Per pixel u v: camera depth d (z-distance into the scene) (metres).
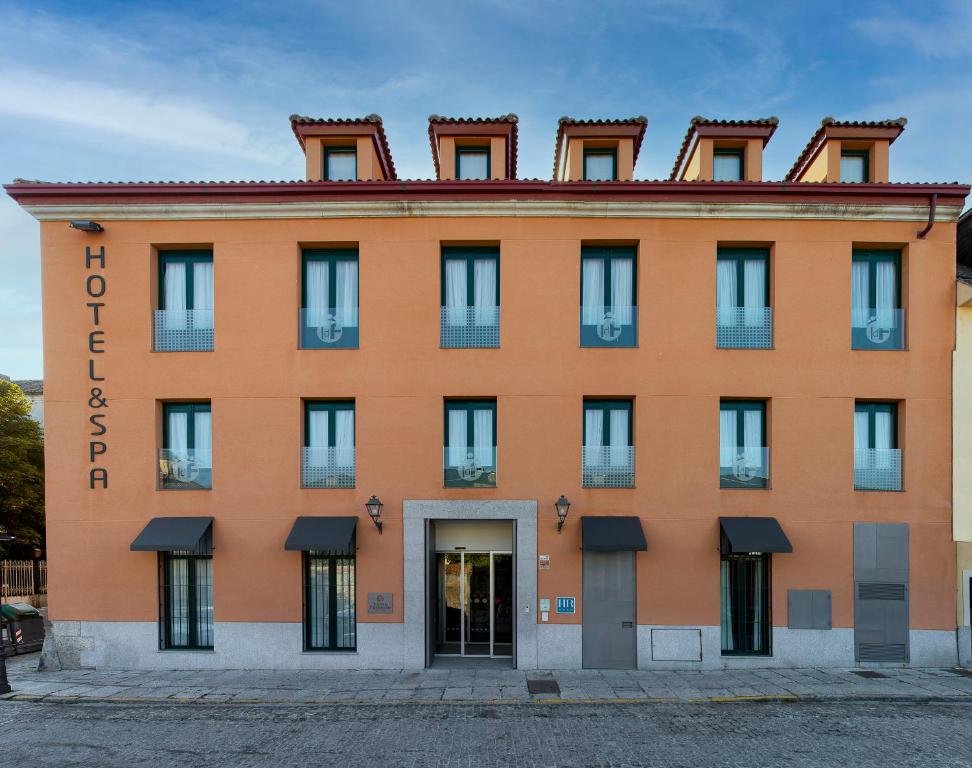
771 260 12.88
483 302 13.15
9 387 25.56
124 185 12.56
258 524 12.58
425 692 10.98
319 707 10.40
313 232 12.85
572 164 13.79
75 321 12.84
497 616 13.40
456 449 12.85
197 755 8.60
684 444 12.55
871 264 13.04
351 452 12.83
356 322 13.08
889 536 12.39
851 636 12.25
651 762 8.25
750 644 12.57
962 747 8.67
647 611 12.32
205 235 12.87
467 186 12.52
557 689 11.08
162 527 12.34
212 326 12.98
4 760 8.50
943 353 12.59
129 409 12.73
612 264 13.10
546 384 12.64
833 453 12.48
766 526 12.19
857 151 13.77
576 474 12.51
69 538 12.66
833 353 12.59
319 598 12.74
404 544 12.52
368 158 13.64
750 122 13.51
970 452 12.46
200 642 12.69
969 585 12.38
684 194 12.56
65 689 11.23
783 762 8.23
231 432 12.69
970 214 14.73
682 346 12.64
